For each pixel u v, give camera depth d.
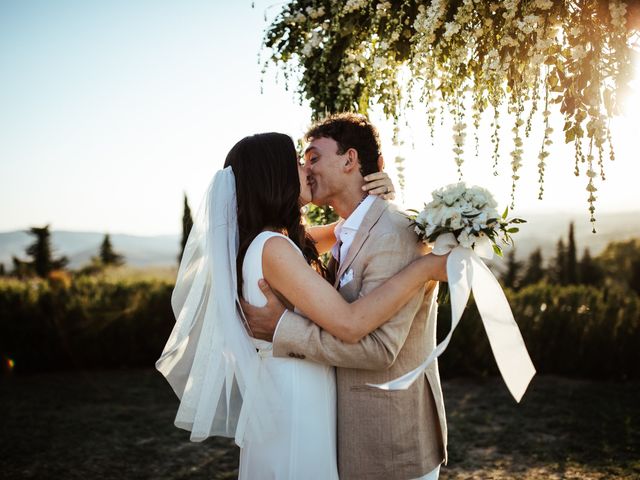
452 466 4.33
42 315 7.92
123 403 6.38
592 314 7.30
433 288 2.00
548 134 2.02
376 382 1.86
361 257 1.87
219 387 1.88
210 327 1.93
